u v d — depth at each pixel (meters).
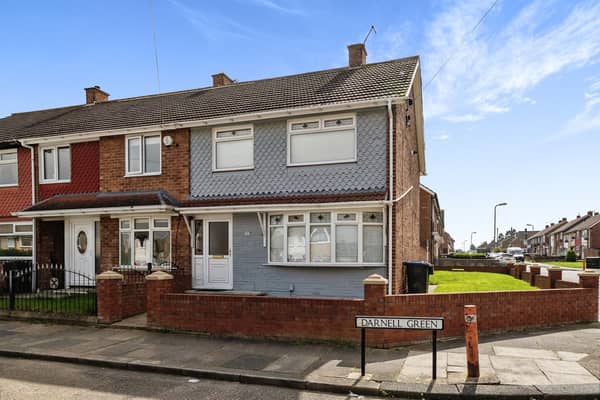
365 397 6.25
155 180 14.50
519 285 15.79
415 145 18.12
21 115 20.36
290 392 6.46
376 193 11.94
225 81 18.20
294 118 13.09
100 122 16.16
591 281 10.40
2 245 16.36
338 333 8.60
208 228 13.77
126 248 14.46
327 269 12.38
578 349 8.05
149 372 7.45
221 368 7.23
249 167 13.49
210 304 9.52
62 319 10.93
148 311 10.06
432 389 6.20
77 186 15.54
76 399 6.12
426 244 25.48
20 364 7.98
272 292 12.86
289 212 12.69
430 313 8.73
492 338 8.87
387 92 12.45
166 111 15.72
